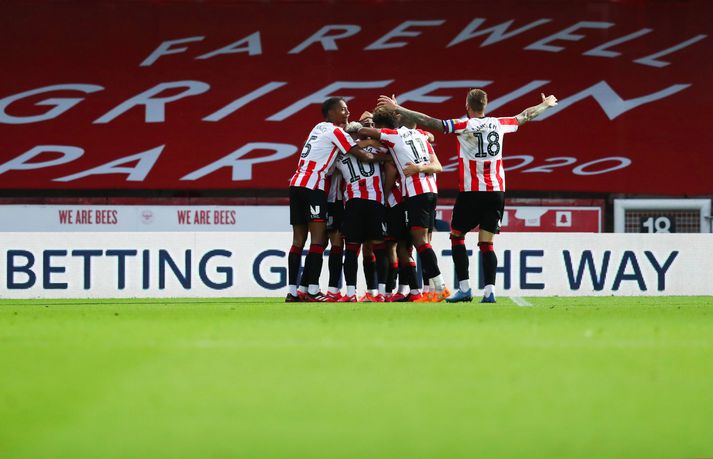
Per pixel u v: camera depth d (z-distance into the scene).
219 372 10.45
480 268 36.62
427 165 29.34
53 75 57.78
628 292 37.66
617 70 57.94
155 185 56.47
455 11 58.66
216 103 57.62
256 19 58.59
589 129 57.06
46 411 8.26
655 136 57.06
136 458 6.71
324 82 57.97
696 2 58.03
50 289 37.28
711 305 27.86
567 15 58.50
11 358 11.91
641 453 6.97
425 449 6.90
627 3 58.31
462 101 57.47
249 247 37.16
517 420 7.84
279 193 57.47
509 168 56.31
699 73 57.81
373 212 30.28
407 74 57.94
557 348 12.80
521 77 57.84
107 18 58.47
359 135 30.36
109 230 53.91
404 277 31.00
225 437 7.28
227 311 23.70
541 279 37.28
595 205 55.03
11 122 56.91
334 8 58.72
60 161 56.62
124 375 10.24
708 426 7.79
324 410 8.20
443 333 15.31
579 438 7.30
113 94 57.66
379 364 11.05
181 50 58.31
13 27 58.12
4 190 56.75
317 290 30.91
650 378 9.96
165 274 37.22
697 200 55.59
